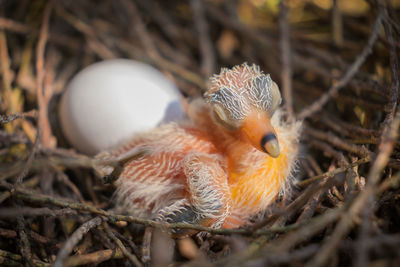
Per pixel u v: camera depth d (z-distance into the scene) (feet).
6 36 0.64
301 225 0.42
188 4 0.70
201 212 0.45
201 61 0.65
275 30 0.67
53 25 0.66
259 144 0.44
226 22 0.67
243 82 0.45
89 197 0.52
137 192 0.48
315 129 0.56
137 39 0.66
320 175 0.48
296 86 0.60
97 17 0.69
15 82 0.60
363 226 0.39
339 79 0.56
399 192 0.45
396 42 0.53
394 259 0.39
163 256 0.44
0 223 0.48
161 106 0.51
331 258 0.41
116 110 0.50
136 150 0.48
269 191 0.47
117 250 0.45
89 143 0.51
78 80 0.52
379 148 0.45
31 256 0.45
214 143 0.49
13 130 0.55
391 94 0.49
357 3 0.66
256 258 0.41
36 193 0.48
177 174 0.47
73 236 0.43
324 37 0.65
